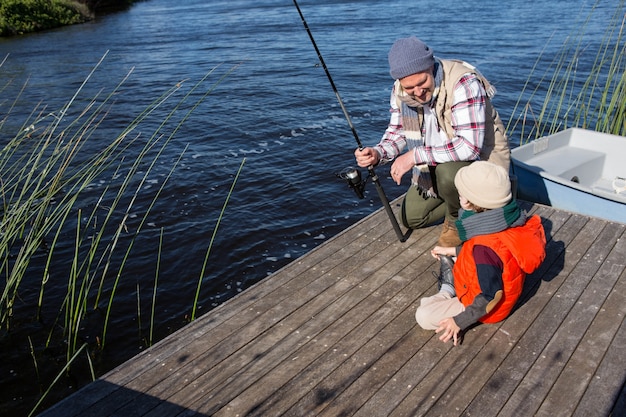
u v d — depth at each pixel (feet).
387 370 8.50
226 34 70.90
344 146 28.60
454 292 9.46
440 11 76.79
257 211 21.74
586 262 11.03
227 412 7.89
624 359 8.50
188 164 26.73
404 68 9.25
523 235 8.50
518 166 15.35
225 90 41.32
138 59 56.85
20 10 83.30
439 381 8.23
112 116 35.88
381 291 10.45
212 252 18.86
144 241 19.51
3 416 12.28
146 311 15.92
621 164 16.87
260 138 30.35
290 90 40.24
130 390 8.36
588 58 44.34
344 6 91.45
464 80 9.61
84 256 18.54
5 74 51.75
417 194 11.78
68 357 13.69
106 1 117.70
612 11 66.49
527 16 67.46
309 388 8.23
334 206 22.18
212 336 9.46
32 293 16.61
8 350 14.28
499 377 8.25
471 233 8.61
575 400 7.78
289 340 9.27
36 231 17.83
